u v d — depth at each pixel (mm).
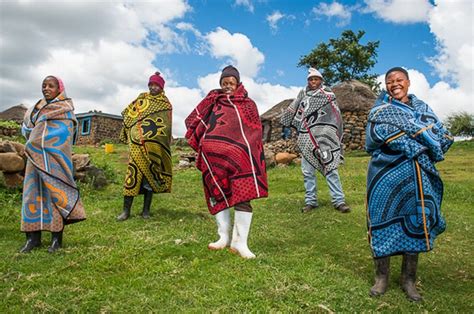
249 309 3469
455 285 4250
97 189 9008
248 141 4820
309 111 7266
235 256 4672
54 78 5074
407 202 3756
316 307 3523
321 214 6836
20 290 3779
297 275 4141
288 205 7621
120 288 3844
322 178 10469
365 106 18141
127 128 6738
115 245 5023
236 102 4988
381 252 3805
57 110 4969
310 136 7199
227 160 4781
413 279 3910
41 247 4961
